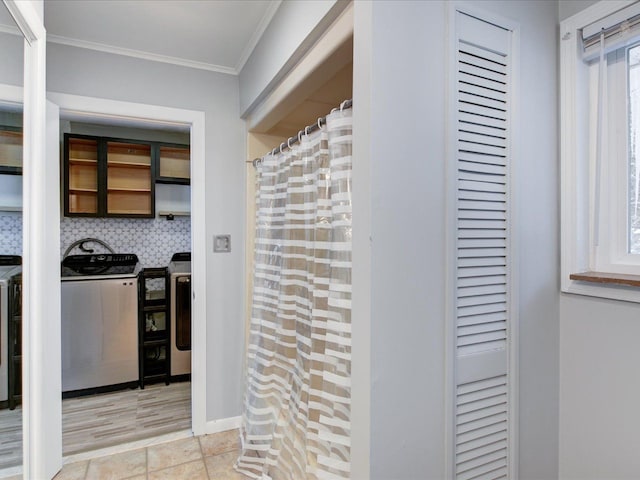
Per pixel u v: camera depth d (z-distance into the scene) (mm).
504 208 1231
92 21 1903
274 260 2051
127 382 3184
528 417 1281
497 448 1211
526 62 1281
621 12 1197
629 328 1185
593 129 1327
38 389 1311
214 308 2455
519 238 1261
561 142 1349
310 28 1382
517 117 1245
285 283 1879
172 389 3217
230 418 2498
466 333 1148
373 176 994
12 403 1190
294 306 1856
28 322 1267
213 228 2451
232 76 2500
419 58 1060
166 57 2293
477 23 1164
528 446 1281
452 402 1108
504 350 1230
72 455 2168
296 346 1823
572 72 1326
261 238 2160
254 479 1938
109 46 2156
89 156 3488
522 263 1271
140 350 3236
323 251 1521
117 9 1799
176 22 1916
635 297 1154
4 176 1177
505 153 1230
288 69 1695
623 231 1271
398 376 1029
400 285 1032
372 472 989
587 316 1291
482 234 1182
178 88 2355
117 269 3416
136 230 3781
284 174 1966
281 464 1777
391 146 1018
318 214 1542
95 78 2158
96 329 3070
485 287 1189
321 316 1507
